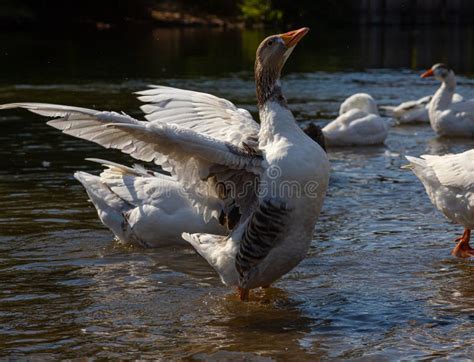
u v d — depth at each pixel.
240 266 7.46
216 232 9.34
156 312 7.55
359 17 58.41
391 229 10.30
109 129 7.21
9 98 22.45
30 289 8.16
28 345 6.72
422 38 46.25
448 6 60.72
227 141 7.61
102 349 6.65
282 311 7.59
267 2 53.59
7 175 13.16
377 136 16.81
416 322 7.24
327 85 26.25
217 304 7.78
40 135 16.83
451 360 6.35
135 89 24.42
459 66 31.47
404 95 23.91
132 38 42.78
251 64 31.62
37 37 41.94
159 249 9.54
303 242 7.35
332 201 11.72
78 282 8.38
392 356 6.46
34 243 9.69
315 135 12.70
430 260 9.10
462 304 7.70
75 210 11.13
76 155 14.79
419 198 11.88
